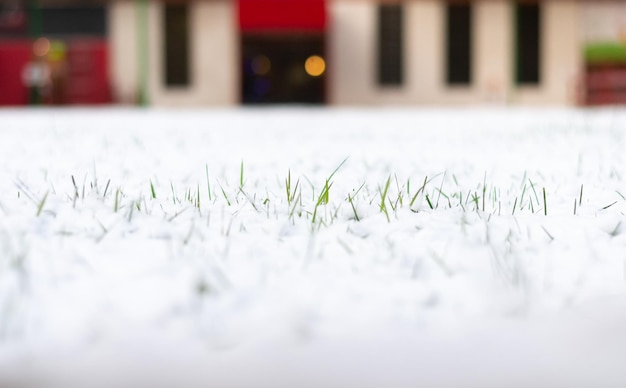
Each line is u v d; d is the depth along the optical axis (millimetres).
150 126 7969
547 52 19469
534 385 892
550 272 1447
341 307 1207
